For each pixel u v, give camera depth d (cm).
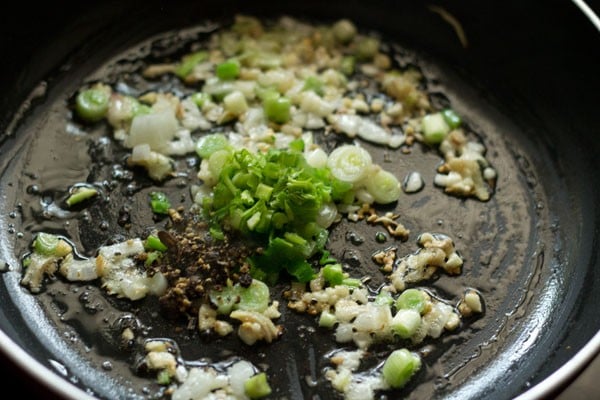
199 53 42
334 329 34
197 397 32
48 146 39
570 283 36
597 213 37
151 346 33
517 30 40
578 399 33
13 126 39
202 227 36
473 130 41
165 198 37
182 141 39
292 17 44
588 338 34
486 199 38
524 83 41
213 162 37
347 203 37
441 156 39
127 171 38
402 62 43
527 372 34
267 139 39
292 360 33
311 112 40
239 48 43
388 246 36
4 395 32
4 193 37
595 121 38
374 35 43
